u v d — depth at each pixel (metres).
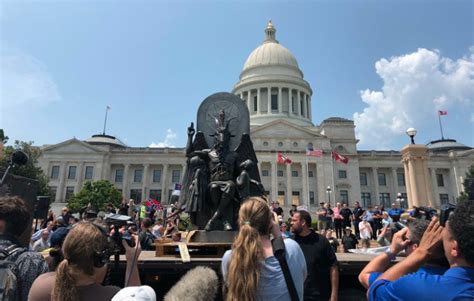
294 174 78.50
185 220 20.25
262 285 2.95
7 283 3.26
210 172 9.06
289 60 100.50
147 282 6.70
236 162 9.35
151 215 27.06
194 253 8.16
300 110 94.88
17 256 3.53
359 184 78.12
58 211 75.88
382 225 21.44
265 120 89.00
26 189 7.56
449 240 2.39
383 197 81.88
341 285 7.16
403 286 2.32
